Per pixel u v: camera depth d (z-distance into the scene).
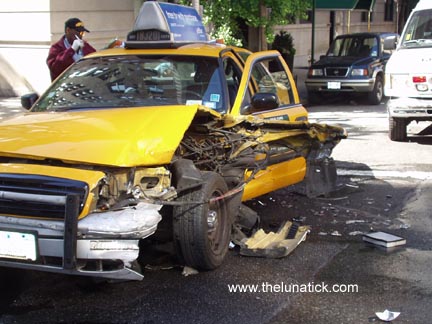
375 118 14.45
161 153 4.56
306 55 26.70
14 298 4.77
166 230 5.22
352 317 4.41
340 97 17.98
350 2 19.61
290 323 4.31
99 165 4.32
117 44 7.20
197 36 6.99
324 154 7.20
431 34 10.92
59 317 4.44
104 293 4.84
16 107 13.98
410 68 10.52
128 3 16.91
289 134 6.22
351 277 5.15
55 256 4.16
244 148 5.63
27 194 4.20
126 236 4.14
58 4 15.05
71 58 8.32
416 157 9.96
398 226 6.55
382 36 18.00
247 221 6.10
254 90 6.58
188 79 6.14
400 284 5.00
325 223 6.66
